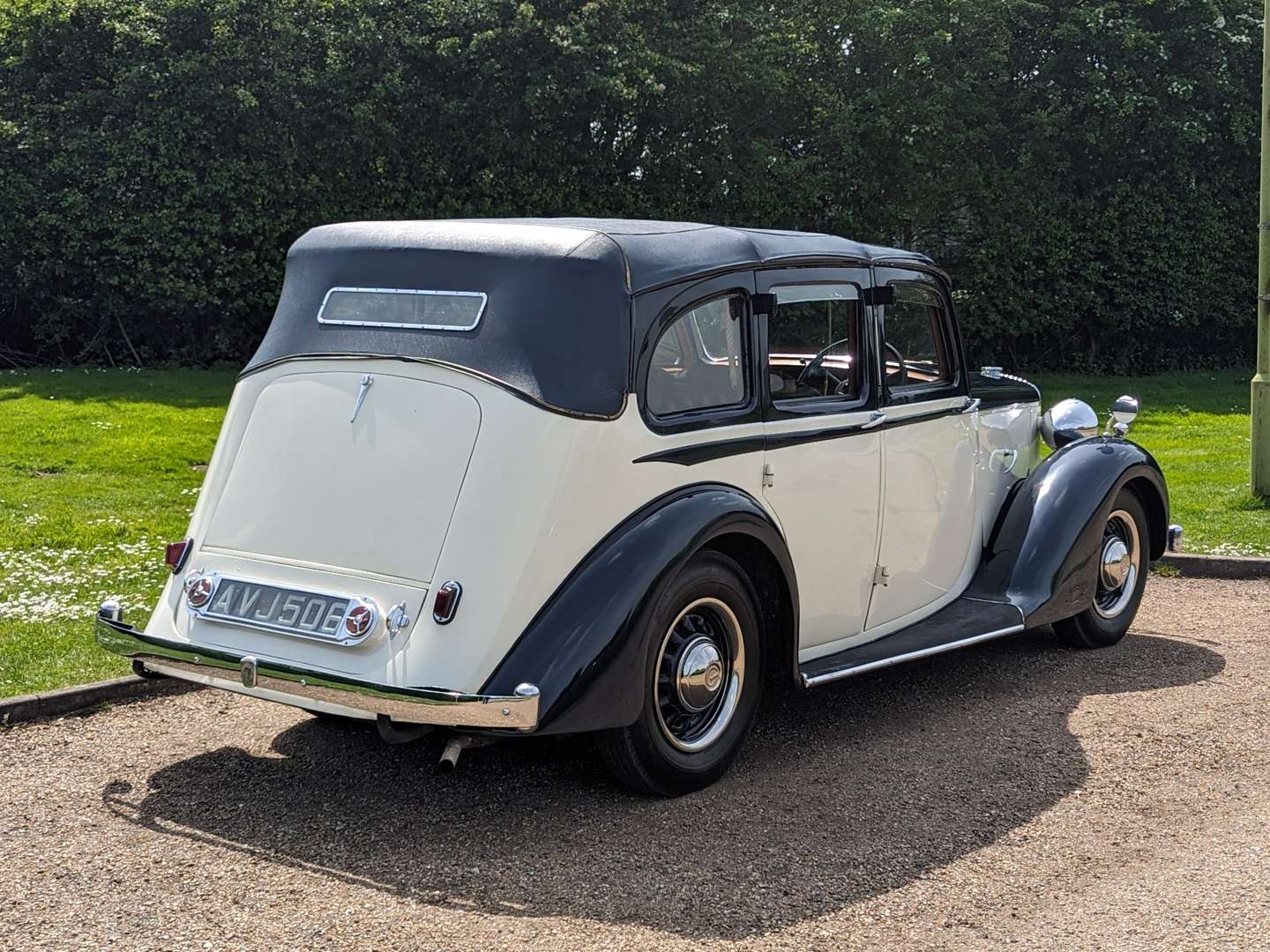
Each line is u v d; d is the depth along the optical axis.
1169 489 10.70
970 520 6.12
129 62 17.05
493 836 4.16
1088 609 6.34
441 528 4.11
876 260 5.50
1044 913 3.64
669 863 3.95
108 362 18.19
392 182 18.12
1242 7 21.22
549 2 17.98
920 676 6.00
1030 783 4.65
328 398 4.47
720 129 19.48
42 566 7.49
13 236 16.86
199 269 17.56
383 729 4.00
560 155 18.72
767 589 4.77
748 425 4.75
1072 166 21.05
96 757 4.83
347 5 17.59
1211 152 21.55
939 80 20.16
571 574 4.17
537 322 4.28
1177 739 5.12
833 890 3.78
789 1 20.08
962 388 6.04
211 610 4.36
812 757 4.91
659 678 4.39
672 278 4.50
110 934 3.49
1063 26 20.06
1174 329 22.03
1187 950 3.41
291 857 3.99
